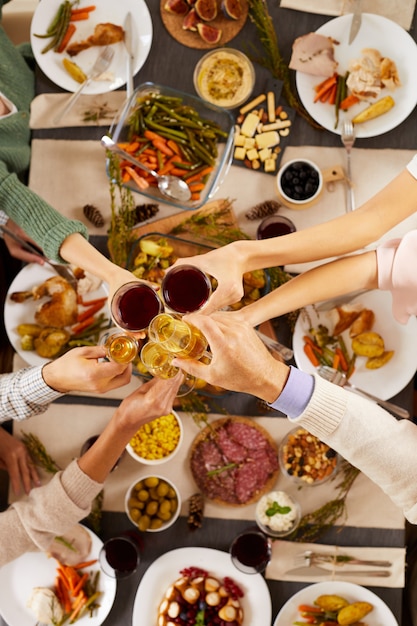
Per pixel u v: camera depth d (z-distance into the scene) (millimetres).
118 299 1341
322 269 1436
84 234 1533
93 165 1736
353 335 1622
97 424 1709
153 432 1651
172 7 1710
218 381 1169
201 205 1684
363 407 1238
